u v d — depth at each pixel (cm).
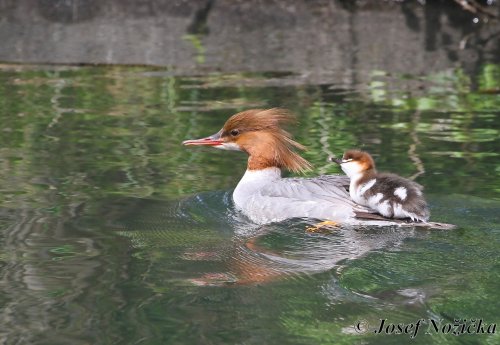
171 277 920
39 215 1109
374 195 1095
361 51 2106
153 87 1786
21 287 892
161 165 1334
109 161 1342
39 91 1741
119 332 796
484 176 1266
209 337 784
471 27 2348
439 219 1086
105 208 1145
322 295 865
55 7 2488
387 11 2534
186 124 1533
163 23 2370
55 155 1361
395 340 773
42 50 2069
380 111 1630
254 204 1159
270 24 2391
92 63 1969
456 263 935
